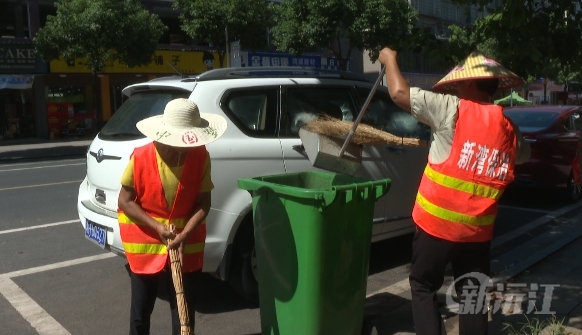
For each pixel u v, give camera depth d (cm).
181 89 467
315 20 1875
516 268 552
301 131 390
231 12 2083
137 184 327
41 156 1908
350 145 379
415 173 566
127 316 475
